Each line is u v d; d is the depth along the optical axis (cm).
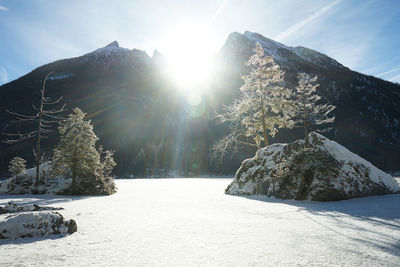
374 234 469
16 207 732
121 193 1619
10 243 433
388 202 952
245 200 1123
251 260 331
